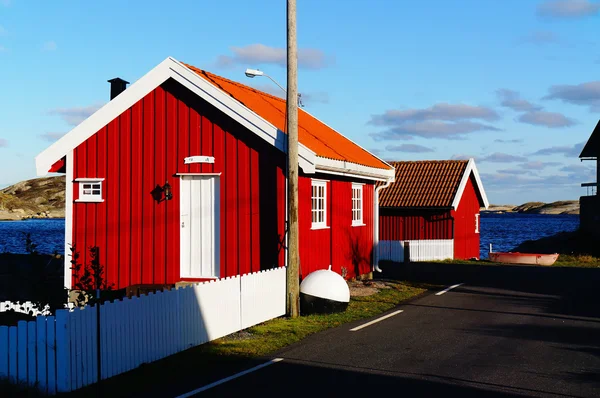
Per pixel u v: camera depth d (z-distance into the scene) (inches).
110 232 695.7
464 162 1411.2
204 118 668.7
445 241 1299.2
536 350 412.8
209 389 322.7
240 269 652.1
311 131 817.5
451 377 343.3
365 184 885.8
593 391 316.8
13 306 533.6
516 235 3240.7
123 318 374.6
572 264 1169.4
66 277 695.1
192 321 433.4
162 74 676.1
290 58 539.5
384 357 392.2
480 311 576.7
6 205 6732.3
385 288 745.0
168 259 676.7
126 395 319.0
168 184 677.3
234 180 656.4
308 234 680.4
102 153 700.7
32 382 340.5
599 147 1734.7
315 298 557.3
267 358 392.5
